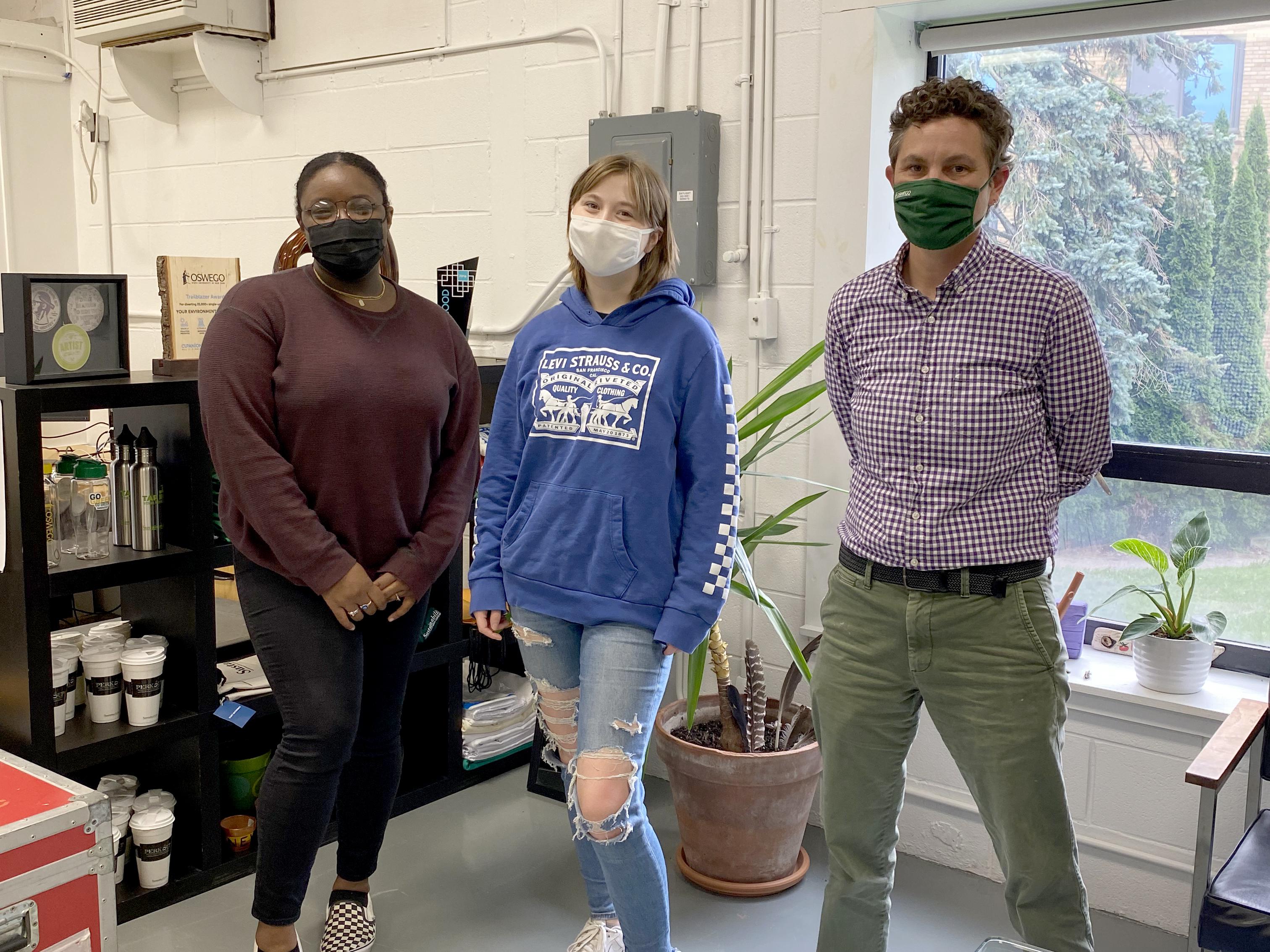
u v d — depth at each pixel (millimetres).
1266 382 2273
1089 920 1613
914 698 1700
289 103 3566
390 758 2139
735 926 2260
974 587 1562
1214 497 2346
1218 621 2254
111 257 4191
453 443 2121
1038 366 1554
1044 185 2477
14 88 4082
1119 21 2277
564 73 2949
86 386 2100
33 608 2066
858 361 1685
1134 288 2398
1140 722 2240
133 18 3436
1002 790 1581
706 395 1743
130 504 2283
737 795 2299
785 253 2619
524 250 3105
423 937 2211
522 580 1808
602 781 1700
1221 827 2193
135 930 2207
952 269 1592
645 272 1812
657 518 1733
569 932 2236
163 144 3943
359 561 1965
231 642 2582
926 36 2508
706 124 2631
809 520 2631
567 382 1780
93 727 2262
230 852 2473
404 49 3268
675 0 2705
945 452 1564
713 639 2375
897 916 2299
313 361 1878
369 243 1910
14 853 1589
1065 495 1671
